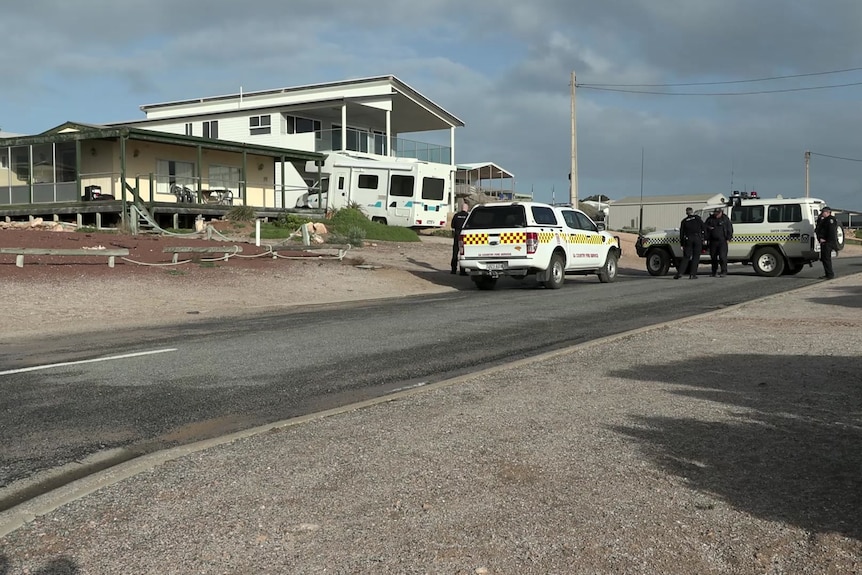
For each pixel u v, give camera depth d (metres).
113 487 4.35
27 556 3.50
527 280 22.06
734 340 9.35
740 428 5.42
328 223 30.33
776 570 3.30
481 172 54.91
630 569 3.32
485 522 3.81
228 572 3.32
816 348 8.69
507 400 6.32
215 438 5.30
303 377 7.60
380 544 3.57
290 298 16.22
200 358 8.67
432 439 5.20
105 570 3.35
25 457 5.06
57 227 26.19
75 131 29.28
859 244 55.84
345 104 38.88
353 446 5.06
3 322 11.88
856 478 4.38
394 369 8.02
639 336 9.77
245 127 41.28
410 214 32.94
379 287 18.62
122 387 7.12
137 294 14.88
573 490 4.23
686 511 3.93
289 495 4.19
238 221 29.09
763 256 21.50
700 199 68.25
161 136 28.34
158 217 29.61
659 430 5.38
